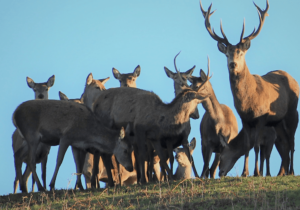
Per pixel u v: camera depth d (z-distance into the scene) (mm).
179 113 42656
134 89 46531
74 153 43969
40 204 36656
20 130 42938
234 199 32469
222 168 54000
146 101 44250
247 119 43656
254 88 43156
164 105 43281
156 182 40906
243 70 42812
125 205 33656
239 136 52500
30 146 42562
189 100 42469
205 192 34531
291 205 31141
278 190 34188
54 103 43719
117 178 49844
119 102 45938
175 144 44156
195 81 48812
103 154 43812
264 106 43375
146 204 33281
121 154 42938
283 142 47969
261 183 36000
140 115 43656
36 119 42906
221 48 44375
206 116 50344
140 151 43062
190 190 35406
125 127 45031
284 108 46031
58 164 42156
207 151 48562
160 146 43281
